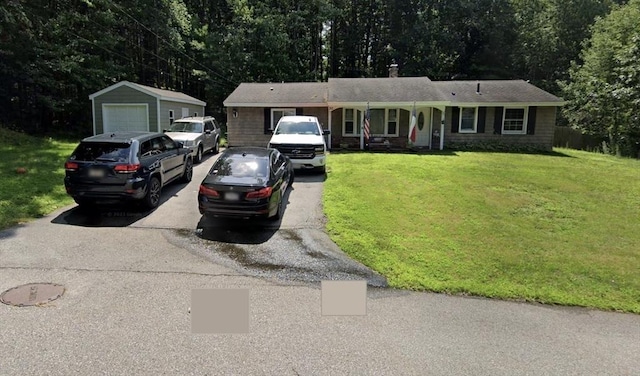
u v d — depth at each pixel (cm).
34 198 826
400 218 762
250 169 733
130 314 391
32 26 1975
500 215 803
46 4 2178
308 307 421
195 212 800
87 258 545
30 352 321
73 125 2388
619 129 2164
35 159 1257
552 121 1928
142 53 2878
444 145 1956
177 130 1502
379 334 370
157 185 848
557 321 412
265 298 441
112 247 594
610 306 452
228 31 3041
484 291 479
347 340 357
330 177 1134
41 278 473
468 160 1492
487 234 689
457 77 3531
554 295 475
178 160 998
